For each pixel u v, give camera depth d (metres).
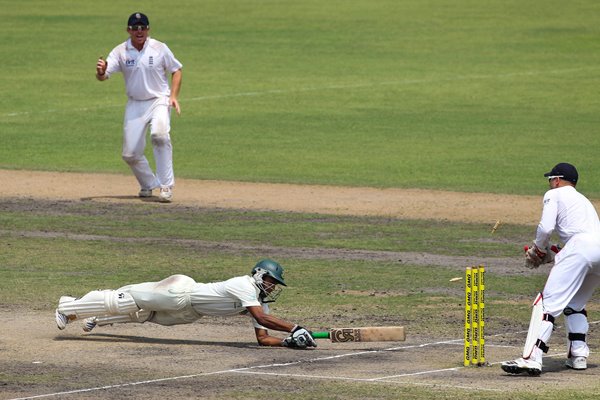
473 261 67.56
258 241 73.06
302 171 104.69
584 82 163.38
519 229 78.38
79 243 71.81
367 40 195.00
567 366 44.78
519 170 105.06
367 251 70.25
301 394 39.47
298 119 135.25
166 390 40.06
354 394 39.44
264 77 163.12
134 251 69.31
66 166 107.31
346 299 56.97
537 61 180.12
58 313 48.50
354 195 92.19
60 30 197.00
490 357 46.00
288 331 46.62
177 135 124.81
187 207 86.62
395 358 45.59
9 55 175.62
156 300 47.31
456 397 39.06
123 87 156.12
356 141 121.88
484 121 134.88
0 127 128.62
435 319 52.97
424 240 74.12
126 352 46.44
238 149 116.94
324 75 165.75
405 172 104.12
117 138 123.88
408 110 142.12
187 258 67.12
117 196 91.62
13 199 89.50
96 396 39.19
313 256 68.38
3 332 50.12
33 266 64.69
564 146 118.94
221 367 43.75
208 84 157.38
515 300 57.47
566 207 44.50
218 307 47.12
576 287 43.59
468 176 101.88
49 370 43.16
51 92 151.12
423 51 186.62
